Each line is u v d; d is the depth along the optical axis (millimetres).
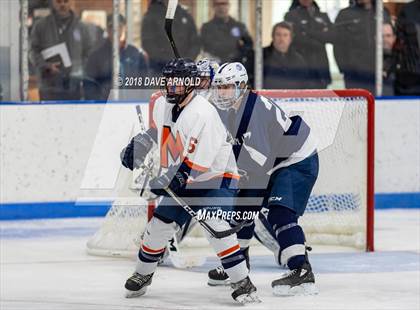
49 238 14922
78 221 16734
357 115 13891
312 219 14398
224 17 17969
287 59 18375
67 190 17094
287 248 10539
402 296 10555
